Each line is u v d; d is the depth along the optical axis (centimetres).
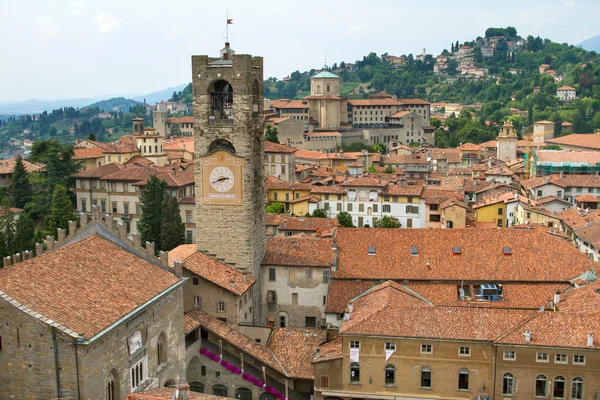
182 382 7512
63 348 5469
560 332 7312
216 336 8331
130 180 16838
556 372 7281
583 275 9006
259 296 9850
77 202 17588
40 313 5494
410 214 17238
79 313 5756
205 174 9412
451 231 10162
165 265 7450
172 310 7194
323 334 8831
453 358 7519
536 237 9919
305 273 9731
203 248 9594
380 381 7738
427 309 7825
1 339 5562
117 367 6038
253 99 9525
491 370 7444
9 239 12419
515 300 8938
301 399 8100
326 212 17862
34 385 5562
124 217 16988
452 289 9225
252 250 9469
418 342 7575
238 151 9262
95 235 7150
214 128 9294
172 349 7231
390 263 9712
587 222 14500
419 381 7650
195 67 9225
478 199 19238
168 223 13600
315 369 7862
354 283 9469
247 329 8825
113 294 6309
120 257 7050
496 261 9581
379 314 7825
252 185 9381
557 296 8469
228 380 8175
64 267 6278
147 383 6631
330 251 9894
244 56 9056
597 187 19375
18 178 17625
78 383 5494
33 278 5881
